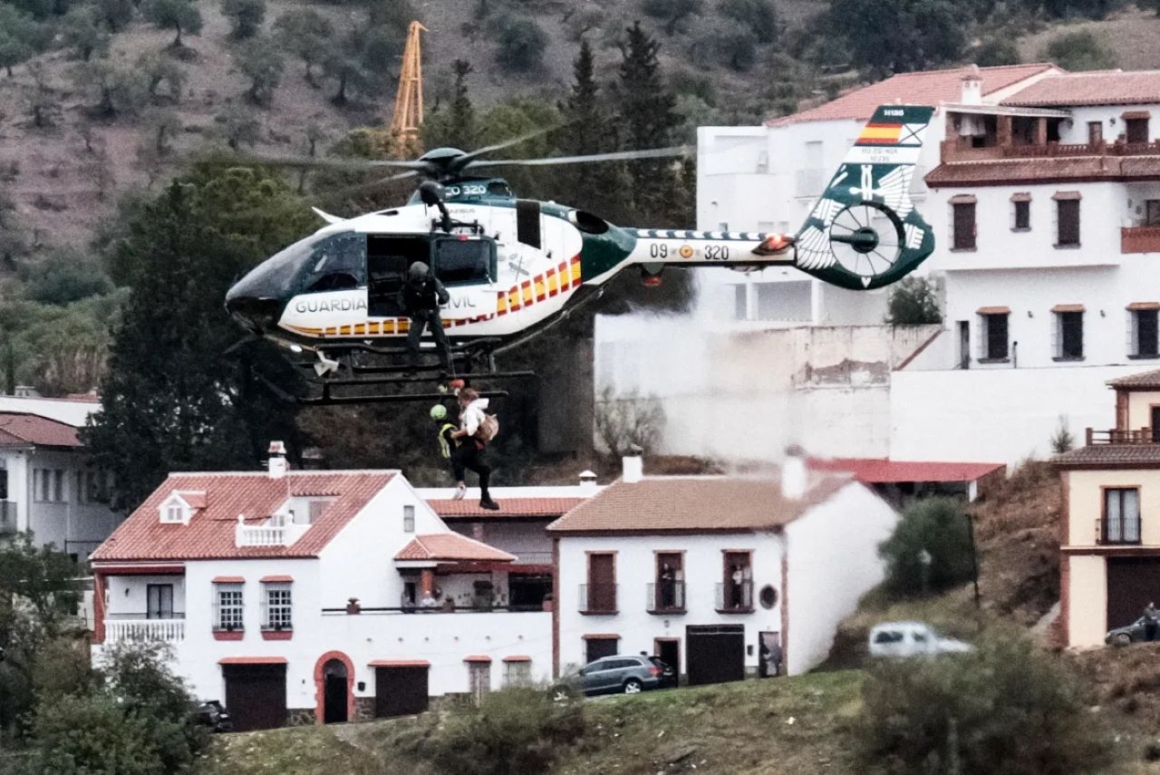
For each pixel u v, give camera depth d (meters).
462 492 160.75
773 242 186.25
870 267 197.88
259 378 166.25
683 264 179.25
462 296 163.38
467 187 166.12
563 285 168.25
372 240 162.50
